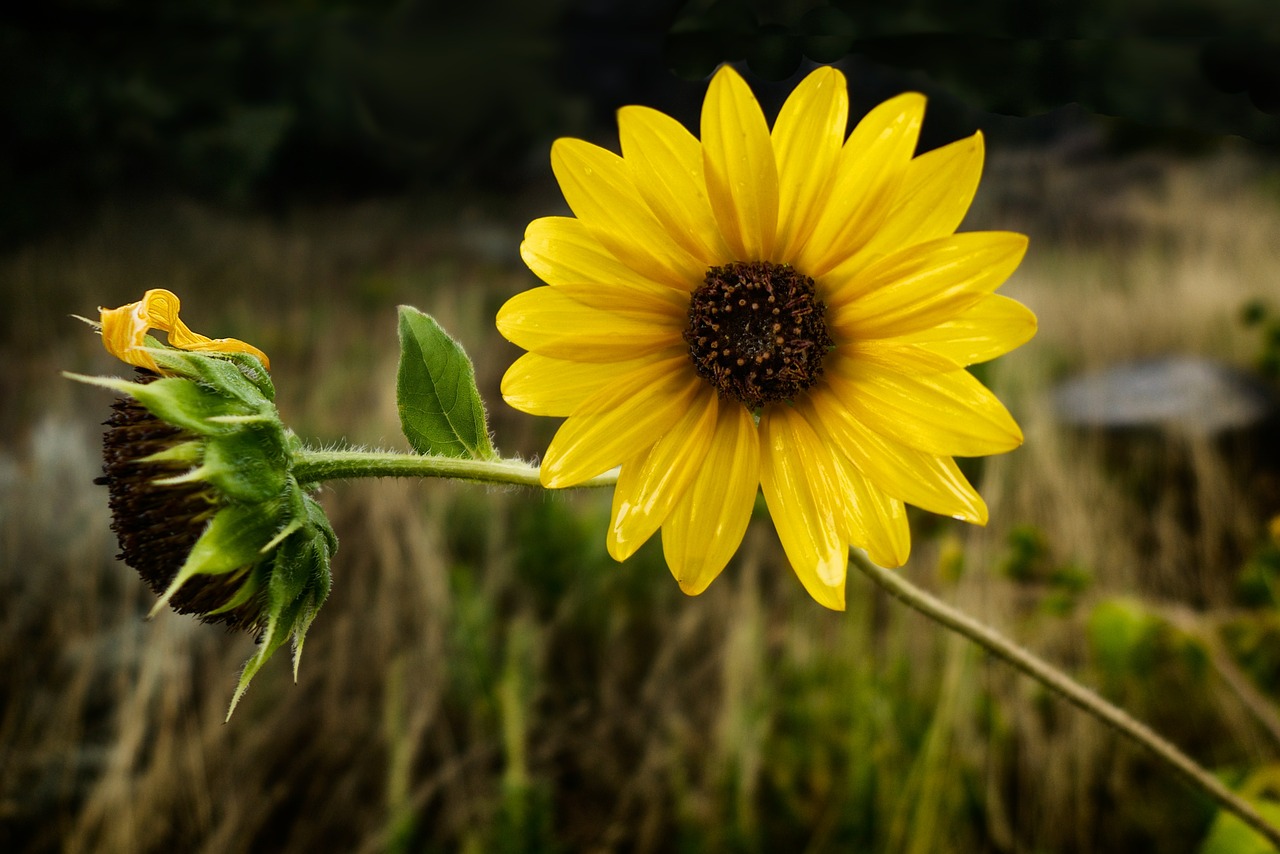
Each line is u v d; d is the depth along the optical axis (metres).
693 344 0.34
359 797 0.56
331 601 0.68
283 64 1.83
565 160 0.33
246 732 0.59
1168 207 2.06
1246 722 0.51
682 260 0.34
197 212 2.17
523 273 1.96
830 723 0.56
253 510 0.34
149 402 0.33
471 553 0.75
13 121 1.93
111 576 0.69
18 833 0.54
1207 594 0.66
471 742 0.58
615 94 1.96
